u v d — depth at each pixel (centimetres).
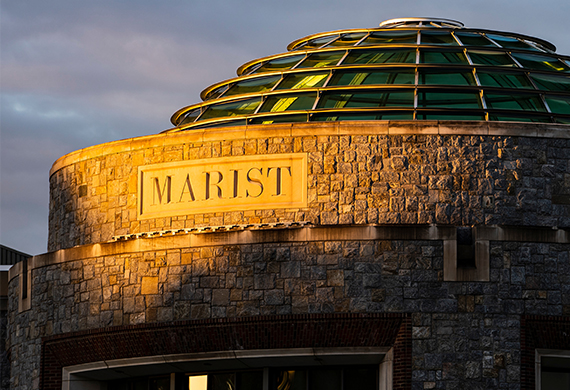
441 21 4297
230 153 3259
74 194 3547
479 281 3008
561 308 3023
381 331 2997
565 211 3145
